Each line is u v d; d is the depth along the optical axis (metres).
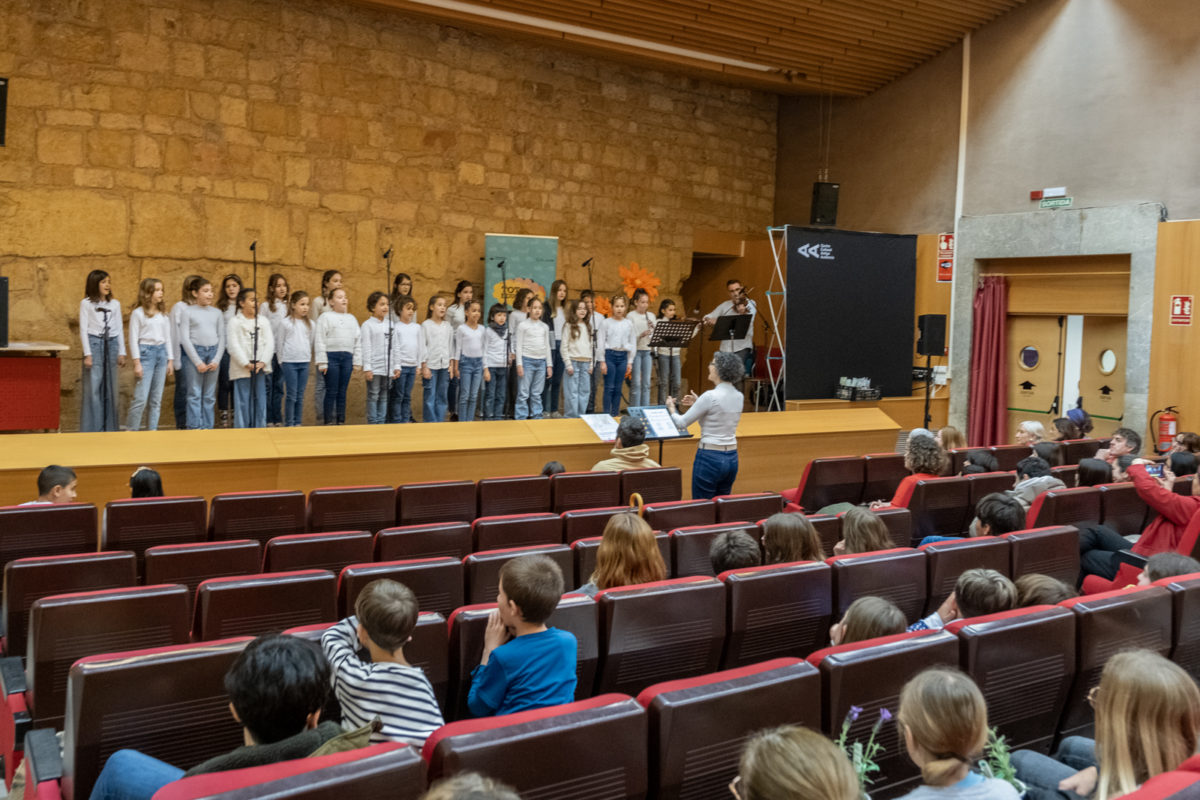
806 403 11.42
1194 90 9.86
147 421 8.30
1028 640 2.72
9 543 4.23
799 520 3.84
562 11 10.63
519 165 11.97
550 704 2.59
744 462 8.75
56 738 2.61
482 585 3.68
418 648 2.83
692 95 13.43
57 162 9.12
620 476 6.16
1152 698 1.91
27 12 8.88
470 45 11.47
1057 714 2.88
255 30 10.05
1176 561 3.40
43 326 9.17
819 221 12.06
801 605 3.40
